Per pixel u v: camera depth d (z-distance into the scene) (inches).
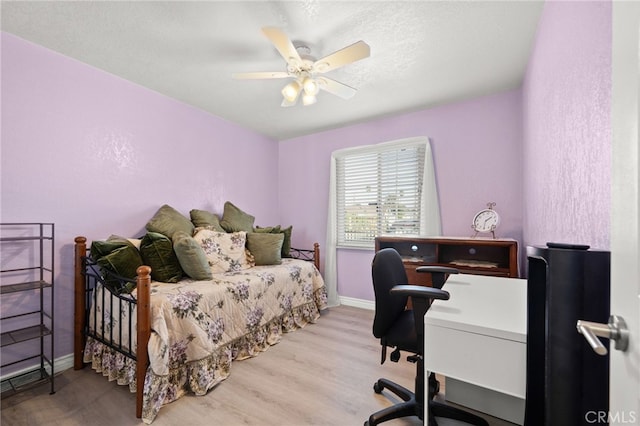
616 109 21.1
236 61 84.0
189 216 115.6
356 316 125.3
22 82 73.5
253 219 138.2
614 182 21.3
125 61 84.0
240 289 88.6
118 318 72.5
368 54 64.9
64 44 75.8
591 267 30.7
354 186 141.3
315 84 74.6
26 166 74.3
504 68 87.6
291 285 110.5
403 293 48.9
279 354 89.9
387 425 58.7
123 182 94.7
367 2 60.6
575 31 43.5
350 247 140.6
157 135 104.5
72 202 82.7
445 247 109.8
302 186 156.4
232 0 60.0
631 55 18.9
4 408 62.9
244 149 141.9
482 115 108.3
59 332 79.4
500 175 105.1
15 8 62.3
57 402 65.1
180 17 65.3
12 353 71.6
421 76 92.6
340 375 77.1
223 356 79.1
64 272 80.7
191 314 72.2
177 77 93.5
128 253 78.7
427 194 116.6
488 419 61.6
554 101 55.1
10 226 71.8
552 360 31.7
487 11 63.1
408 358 57.7
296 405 64.8
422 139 119.3
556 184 54.6
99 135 88.6
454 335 39.3
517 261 90.7
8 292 64.4
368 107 117.6
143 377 62.2
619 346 19.6
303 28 68.9
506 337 35.9
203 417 61.1
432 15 64.4
